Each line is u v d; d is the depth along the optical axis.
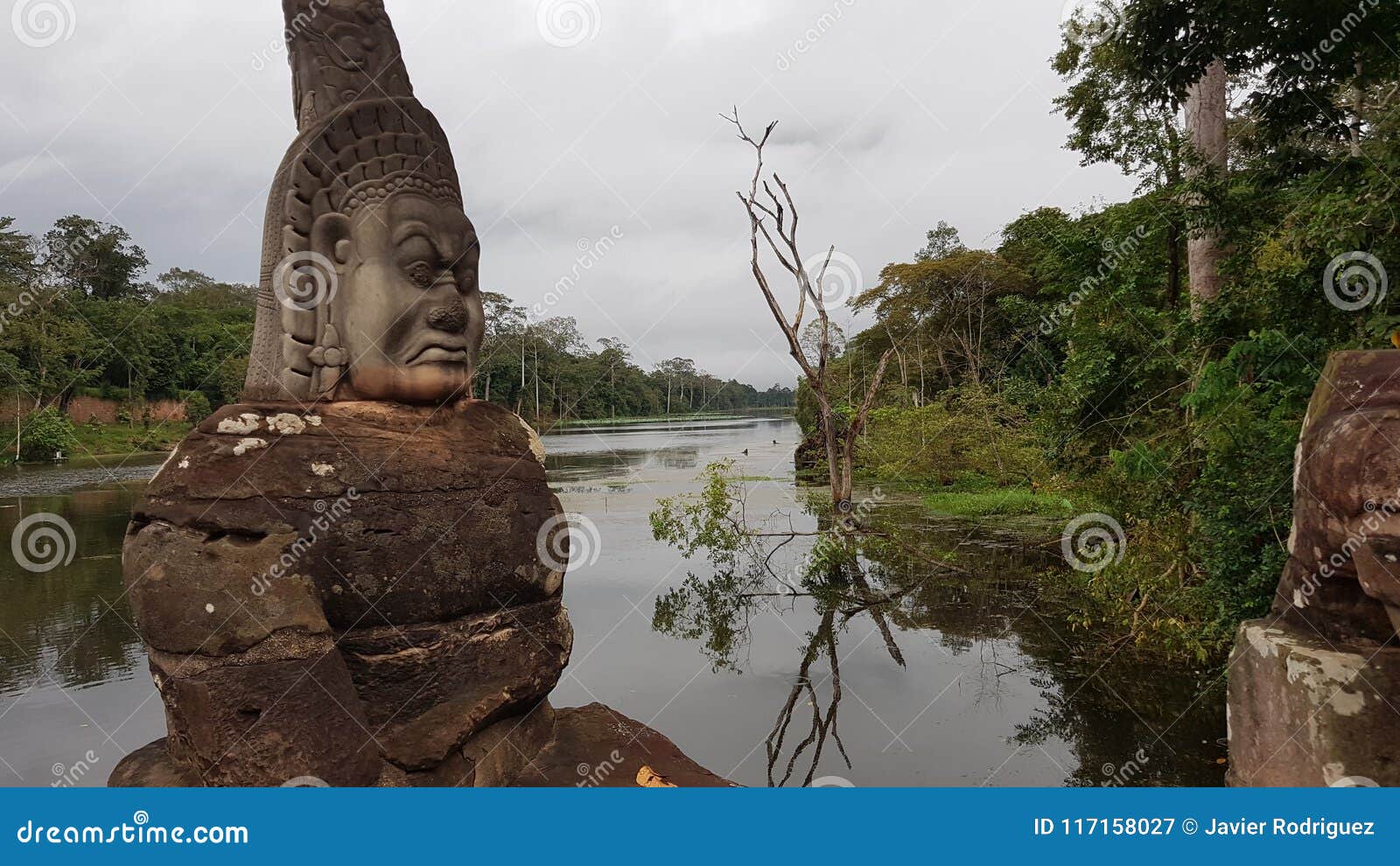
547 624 4.42
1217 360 7.72
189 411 42.62
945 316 33.56
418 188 4.12
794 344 11.63
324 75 4.17
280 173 4.05
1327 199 6.03
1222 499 6.46
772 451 38.22
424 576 3.86
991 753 5.43
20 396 33.34
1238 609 6.26
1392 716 2.15
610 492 21.31
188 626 3.29
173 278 60.41
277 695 3.30
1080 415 10.75
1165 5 6.56
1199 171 8.84
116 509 17.59
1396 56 6.21
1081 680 6.89
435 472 3.98
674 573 11.47
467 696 3.94
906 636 8.40
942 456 20.50
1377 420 2.22
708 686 6.89
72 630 8.30
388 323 3.97
